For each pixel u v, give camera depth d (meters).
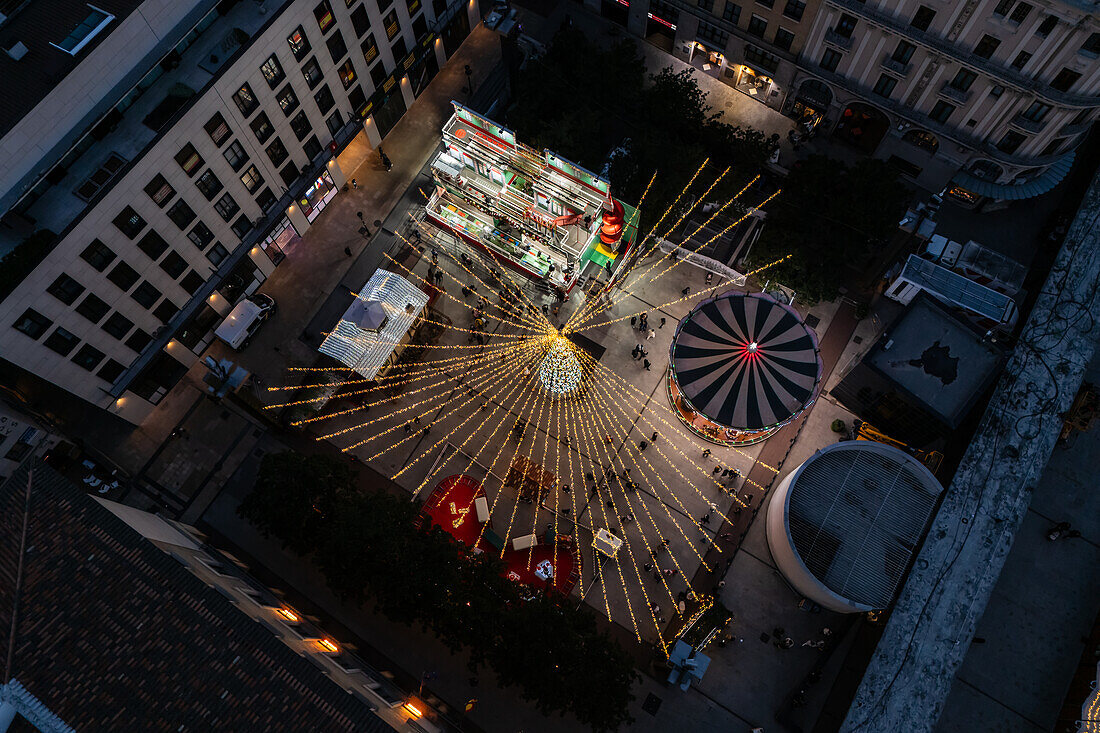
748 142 62.44
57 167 49.62
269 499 51.38
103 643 37.53
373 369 59.78
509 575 55.53
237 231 60.16
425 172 69.19
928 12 54.00
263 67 53.91
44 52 46.22
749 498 58.84
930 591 51.94
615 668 47.62
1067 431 58.00
